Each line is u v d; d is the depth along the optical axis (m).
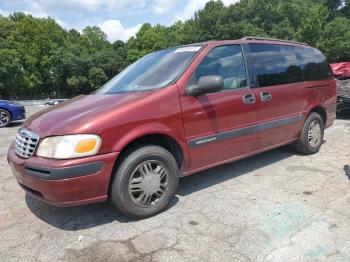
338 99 9.12
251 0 50.81
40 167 2.99
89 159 3.00
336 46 39.41
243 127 4.19
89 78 68.56
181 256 2.78
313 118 5.40
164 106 3.46
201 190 4.14
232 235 3.07
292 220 3.29
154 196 3.49
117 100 3.46
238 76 4.25
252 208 3.60
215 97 3.89
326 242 2.89
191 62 3.82
